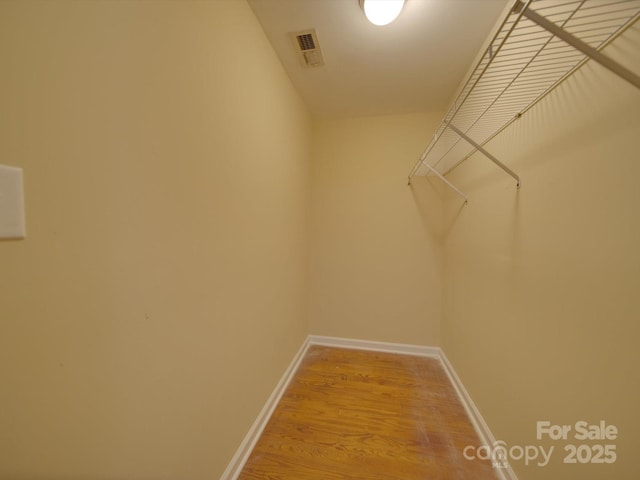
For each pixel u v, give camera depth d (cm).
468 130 134
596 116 71
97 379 55
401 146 235
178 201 77
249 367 128
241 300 118
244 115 117
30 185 43
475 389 151
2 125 39
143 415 67
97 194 54
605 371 67
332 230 249
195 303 86
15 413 42
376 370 206
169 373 76
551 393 88
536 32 75
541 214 95
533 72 84
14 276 41
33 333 44
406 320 239
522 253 107
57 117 46
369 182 241
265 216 143
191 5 81
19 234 42
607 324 67
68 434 50
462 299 180
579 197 77
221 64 98
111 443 59
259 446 131
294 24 131
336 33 137
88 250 52
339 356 230
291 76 176
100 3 53
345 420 149
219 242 99
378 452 128
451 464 122
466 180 175
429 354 233
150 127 66
